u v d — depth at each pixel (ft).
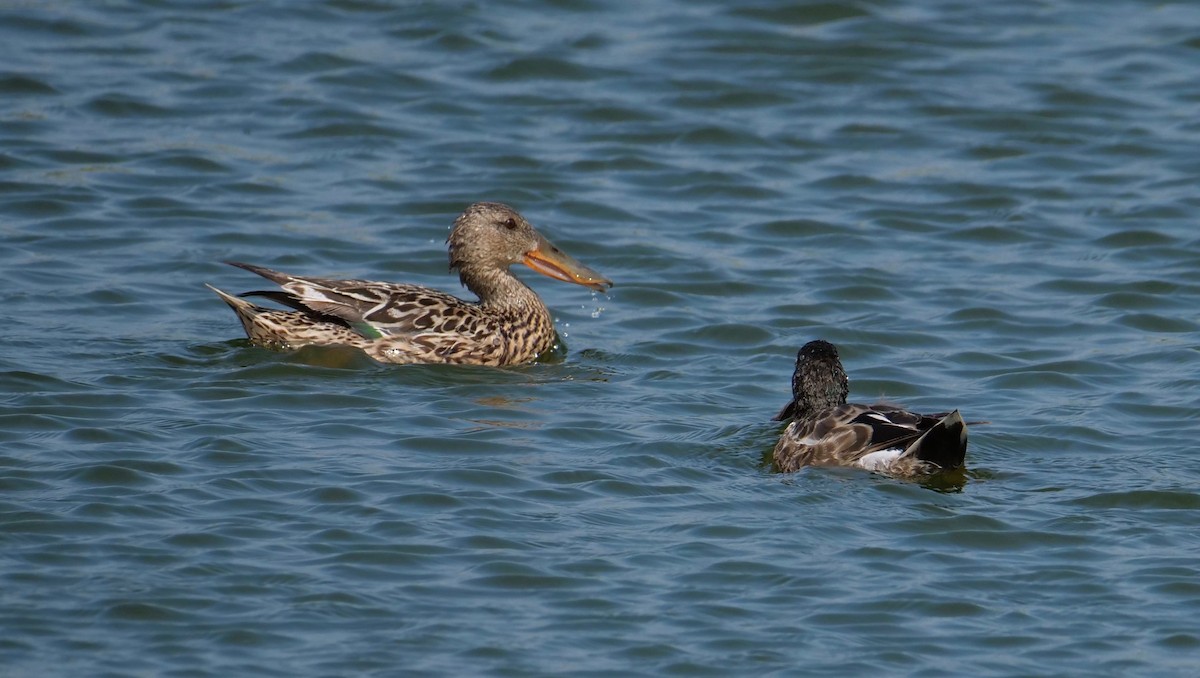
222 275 66.18
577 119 84.74
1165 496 44.39
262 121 82.89
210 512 41.86
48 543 39.55
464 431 49.21
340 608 37.06
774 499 44.34
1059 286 66.69
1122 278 67.36
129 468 44.42
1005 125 84.17
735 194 77.36
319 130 82.12
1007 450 48.93
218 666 34.37
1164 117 84.74
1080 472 46.65
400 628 36.29
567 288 67.82
